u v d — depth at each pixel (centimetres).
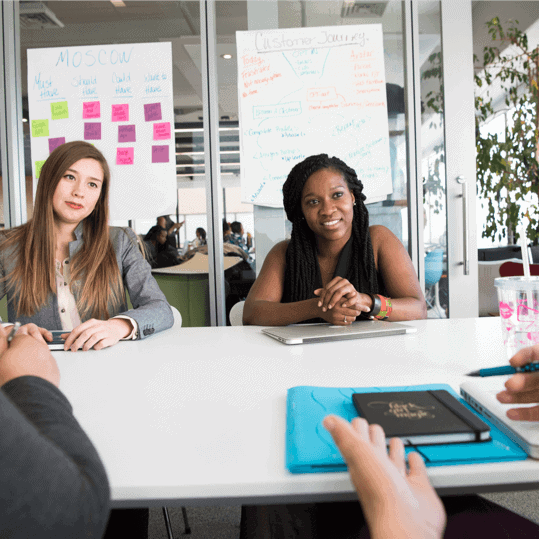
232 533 133
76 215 137
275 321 118
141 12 256
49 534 24
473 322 112
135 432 47
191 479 37
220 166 258
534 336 58
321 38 253
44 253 136
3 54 259
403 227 259
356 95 255
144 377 69
